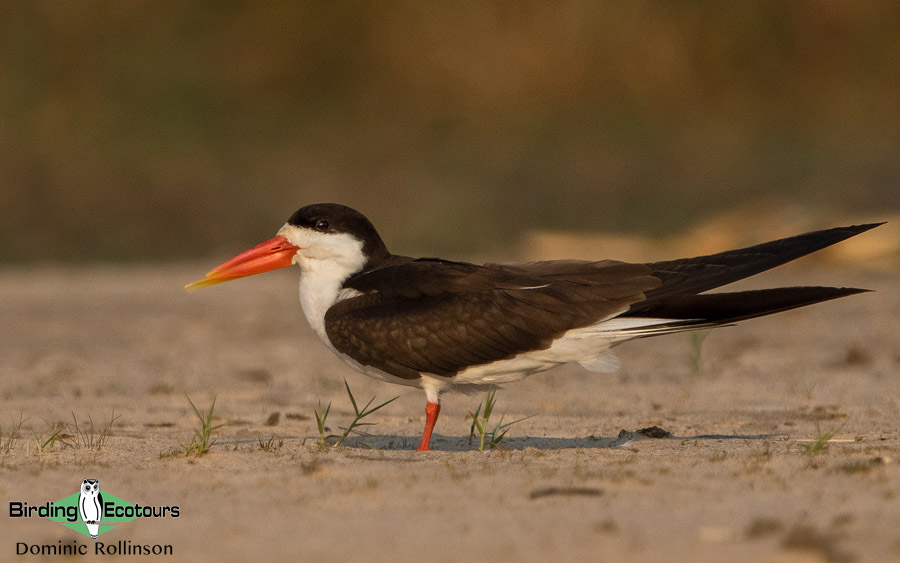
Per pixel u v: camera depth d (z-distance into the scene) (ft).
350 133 100.63
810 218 76.07
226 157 95.14
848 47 112.57
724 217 78.79
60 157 90.94
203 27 104.42
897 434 26.16
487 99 105.70
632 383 36.81
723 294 23.41
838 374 37.17
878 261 69.10
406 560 15.47
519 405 33.04
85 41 100.27
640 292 23.93
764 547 15.69
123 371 41.01
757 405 31.81
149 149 93.81
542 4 109.50
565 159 98.37
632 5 110.93
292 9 105.91
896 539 15.87
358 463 22.24
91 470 21.90
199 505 18.75
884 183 90.48
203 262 82.94
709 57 110.52
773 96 109.81
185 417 30.94
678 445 25.35
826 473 20.42
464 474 20.84
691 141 102.22
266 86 103.45
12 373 40.52
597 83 108.47
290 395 35.29
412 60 106.83
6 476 21.26
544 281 24.31
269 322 54.95
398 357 24.62
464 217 89.56
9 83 96.02
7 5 99.91
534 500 18.62
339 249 26.17
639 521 17.10
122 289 67.97
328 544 16.26
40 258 83.30
